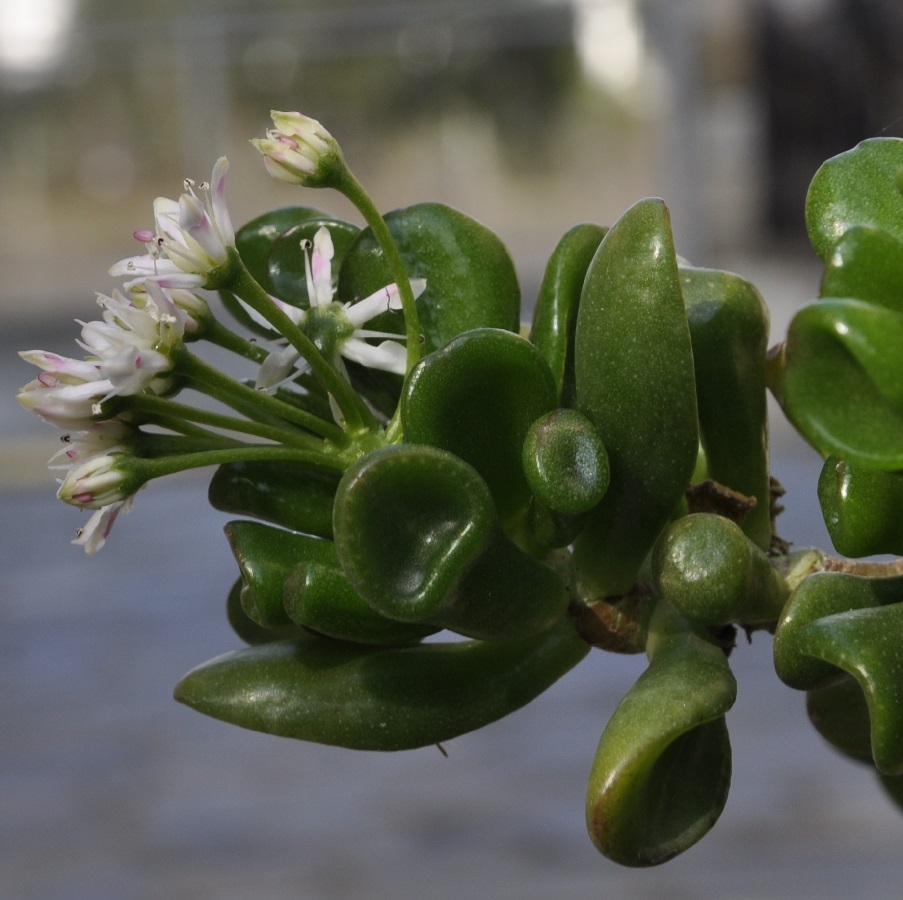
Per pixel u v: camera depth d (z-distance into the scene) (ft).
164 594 5.58
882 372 0.96
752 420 1.12
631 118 13.98
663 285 1.05
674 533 1.07
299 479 1.11
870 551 1.05
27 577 5.94
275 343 1.11
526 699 1.11
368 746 1.09
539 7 13.65
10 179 14.65
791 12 11.34
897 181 1.04
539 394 1.06
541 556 1.11
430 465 1.01
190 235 1.07
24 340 12.53
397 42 13.98
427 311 1.14
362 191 1.10
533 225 14.38
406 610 1.02
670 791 1.06
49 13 13.57
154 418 1.10
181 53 13.64
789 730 4.04
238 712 1.09
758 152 11.98
